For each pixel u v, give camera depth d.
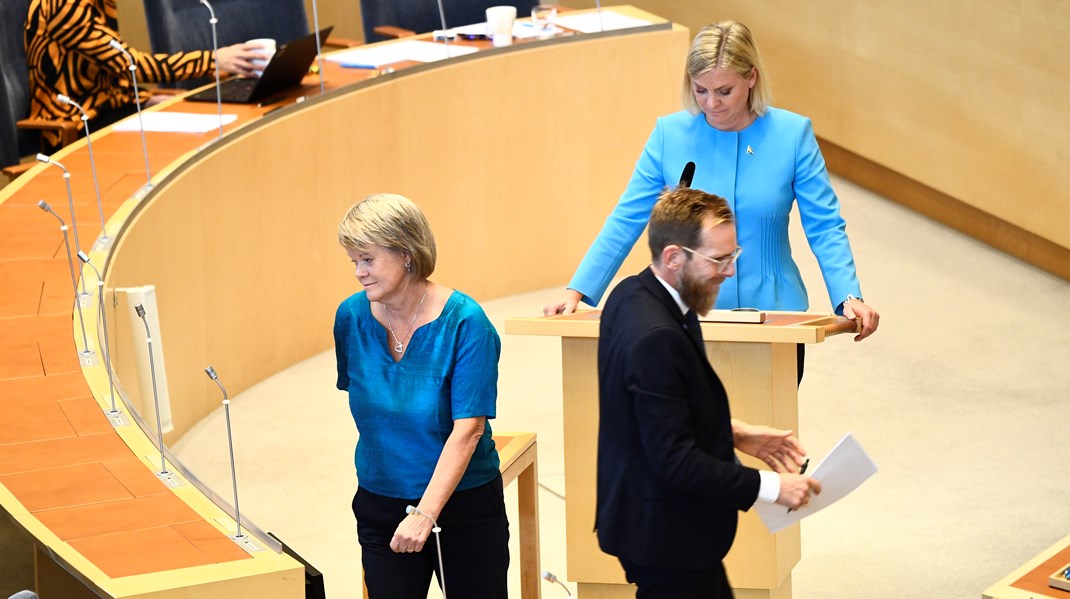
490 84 20.00
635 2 30.12
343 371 9.78
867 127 24.55
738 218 11.23
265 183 17.72
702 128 11.34
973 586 12.83
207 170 16.61
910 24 23.02
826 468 8.09
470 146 20.08
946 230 23.39
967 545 13.62
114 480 8.96
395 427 9.34
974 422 16.58
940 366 18.30
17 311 11.76
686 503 8.10
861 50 24.28
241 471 15.68
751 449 8.98
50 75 19.48
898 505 14.57
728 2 27.44
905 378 17.97
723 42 10.92
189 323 16.42
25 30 19.36
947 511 14.38
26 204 14.55
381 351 9.36
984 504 14.52
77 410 10.05
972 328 19.55
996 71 21.47
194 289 16.50
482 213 20.42
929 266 21.92
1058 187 20.77
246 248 17.56
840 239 11.23
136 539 8.12
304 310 18.75
